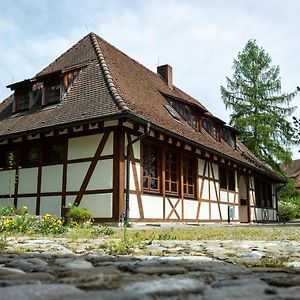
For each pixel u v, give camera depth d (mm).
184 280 2068
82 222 11125
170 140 15266
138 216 13383
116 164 12734
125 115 12148
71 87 15438
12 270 2615
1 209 10992
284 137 31906
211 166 18766
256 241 6090
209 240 6348
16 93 16766
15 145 15336
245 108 33062
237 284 2049
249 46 34250
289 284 2131
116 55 18641
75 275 2383
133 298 1649
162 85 20984
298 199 35594
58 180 13953
